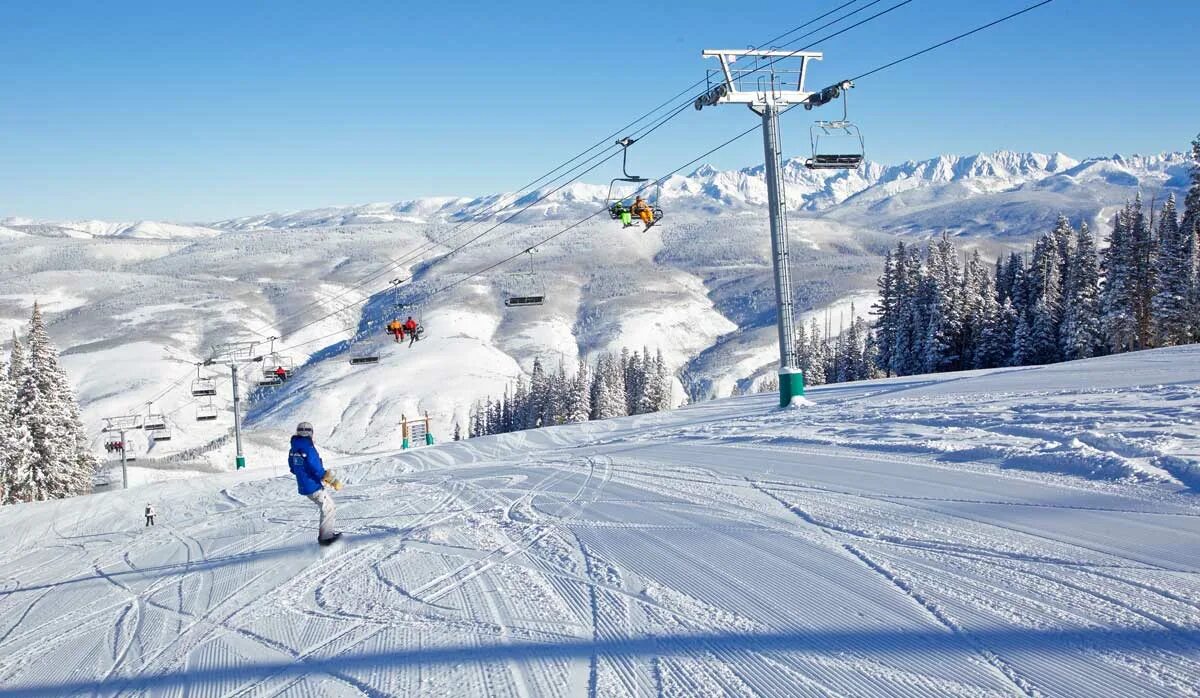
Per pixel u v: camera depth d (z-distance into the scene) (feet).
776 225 61.21
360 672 16.49
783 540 22.59
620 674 14.75
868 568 19.17
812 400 64.44
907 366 193.47
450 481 45.80
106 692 17.63
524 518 30.81
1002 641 14.16
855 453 35.06
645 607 18.37
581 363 269.44
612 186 77.56
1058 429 31.86
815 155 60.44
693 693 13.55
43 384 154.30
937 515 23.06
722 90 59.82
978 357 180.04
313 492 30.55
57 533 64.64
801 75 61.87
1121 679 12.31
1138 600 15.21
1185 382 42.22
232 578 27.61
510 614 19.07
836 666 13.97
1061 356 173.78
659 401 274.16
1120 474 24.32
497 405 347.97
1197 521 19.36
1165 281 158.20
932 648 14.25
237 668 17.90
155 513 67.10
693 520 26.53
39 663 20.77
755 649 15.15
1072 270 172.96
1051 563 17.88
